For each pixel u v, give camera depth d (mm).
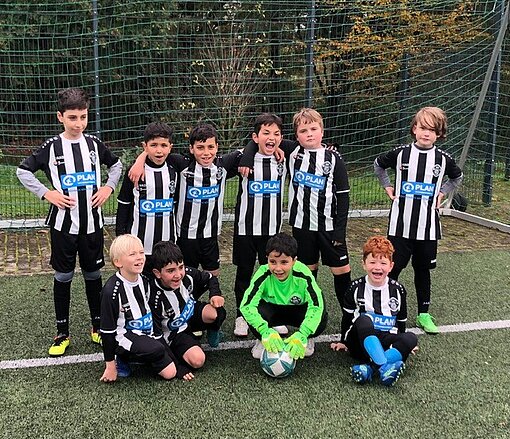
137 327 3100
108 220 6504
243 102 7508
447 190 4086
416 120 3885
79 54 7969
